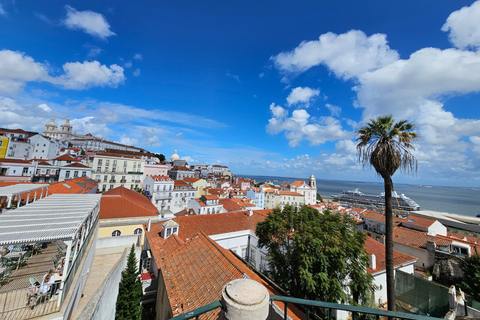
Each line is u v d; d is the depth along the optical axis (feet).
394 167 45.60
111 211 93.35
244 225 91.66
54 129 469.98
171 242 61.11
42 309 29.40
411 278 64.49
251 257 84.74
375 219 136.46
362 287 49.85
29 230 32.17
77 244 38.17
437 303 58.23
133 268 55.67
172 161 434.71
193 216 88.89
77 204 51.83
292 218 55.88
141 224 94.68
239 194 283.18
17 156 223.51
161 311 47.39
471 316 53.52
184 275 42.29
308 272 46.16
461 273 76.74
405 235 104.22
